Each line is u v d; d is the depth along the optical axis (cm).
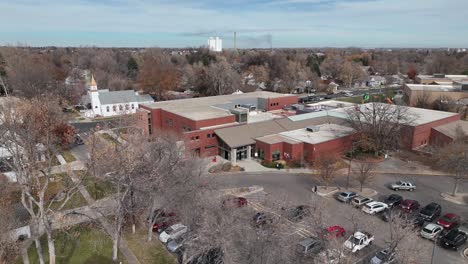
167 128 6694
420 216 3666
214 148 5850
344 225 3519
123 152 3148
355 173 4597
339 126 6550
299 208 3606
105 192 4134
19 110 2795
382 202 3959
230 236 2533
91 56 19812
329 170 4503
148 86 11650
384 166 5409
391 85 15812
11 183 3544
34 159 2875
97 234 3366
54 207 3756
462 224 3581
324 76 17525
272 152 5431
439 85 11081
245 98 7894
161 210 3322
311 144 5356
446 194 4359
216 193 3469
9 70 10375
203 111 6562
